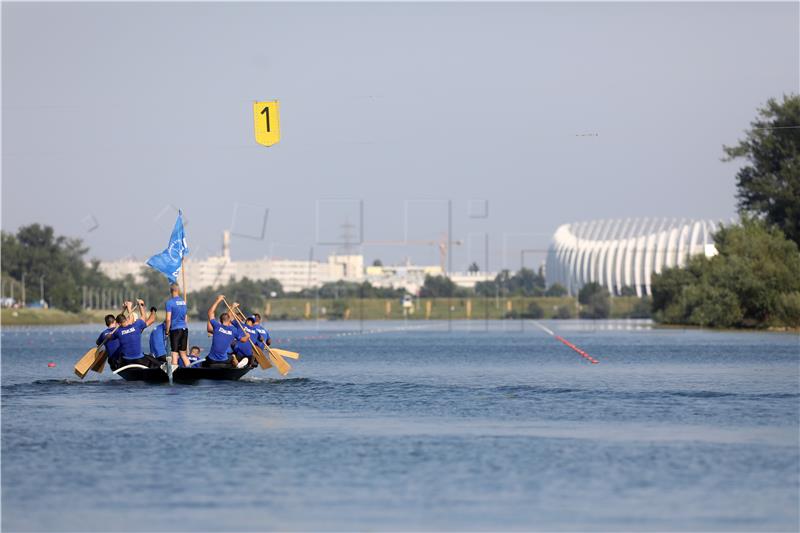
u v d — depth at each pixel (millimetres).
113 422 108125
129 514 67500
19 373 181625
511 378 169625
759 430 102500
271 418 112062
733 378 166625
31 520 66125
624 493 72938
